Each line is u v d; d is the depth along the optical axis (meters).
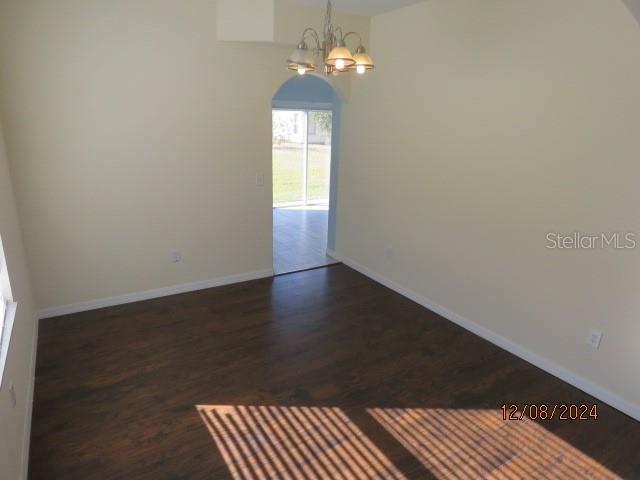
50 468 1.98
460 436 2.27
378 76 3.95
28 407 2.28
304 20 3.59
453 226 3.41
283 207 8.05
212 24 3.47
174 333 3.26
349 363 2.93
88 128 3.21
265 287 4.20
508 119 2.85
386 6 3.53
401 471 2.04
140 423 2.29
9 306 2.26
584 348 2.64
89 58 3.09
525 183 2.81
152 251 3.75
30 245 3.20
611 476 2.04
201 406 2.45
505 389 2.68
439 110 3.36
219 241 4.07
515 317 3.03
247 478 1.97
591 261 2.52
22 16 2.82
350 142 4.48
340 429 2.30
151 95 3.38
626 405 2.47
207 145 3.74
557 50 2.50
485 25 2.90
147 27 3.24
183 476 1.97
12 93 2.90
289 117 7.94
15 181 3.03
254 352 3.03
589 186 2.46
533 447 2.21
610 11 2.24
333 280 4.43
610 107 2.30
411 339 3.27
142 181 3.53
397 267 4.10
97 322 3.38
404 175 3.83
